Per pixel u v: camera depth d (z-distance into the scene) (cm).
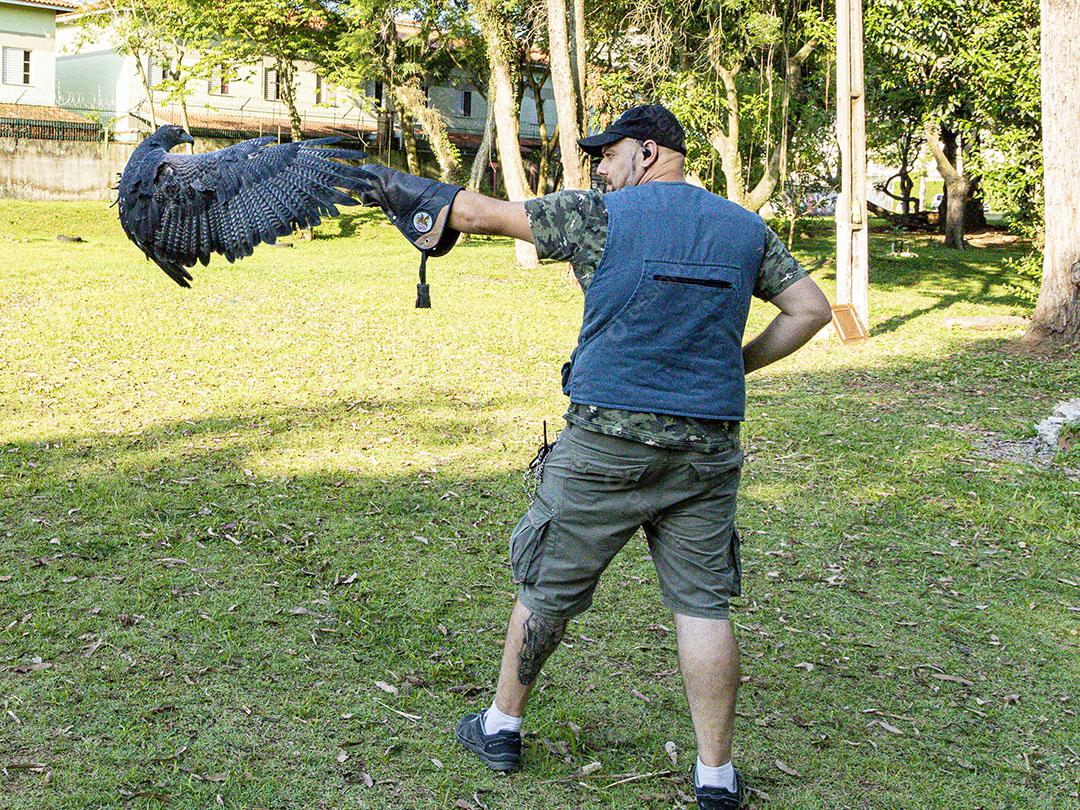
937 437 880
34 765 353
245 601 502
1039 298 1372
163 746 370
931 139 3256
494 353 1254
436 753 371
